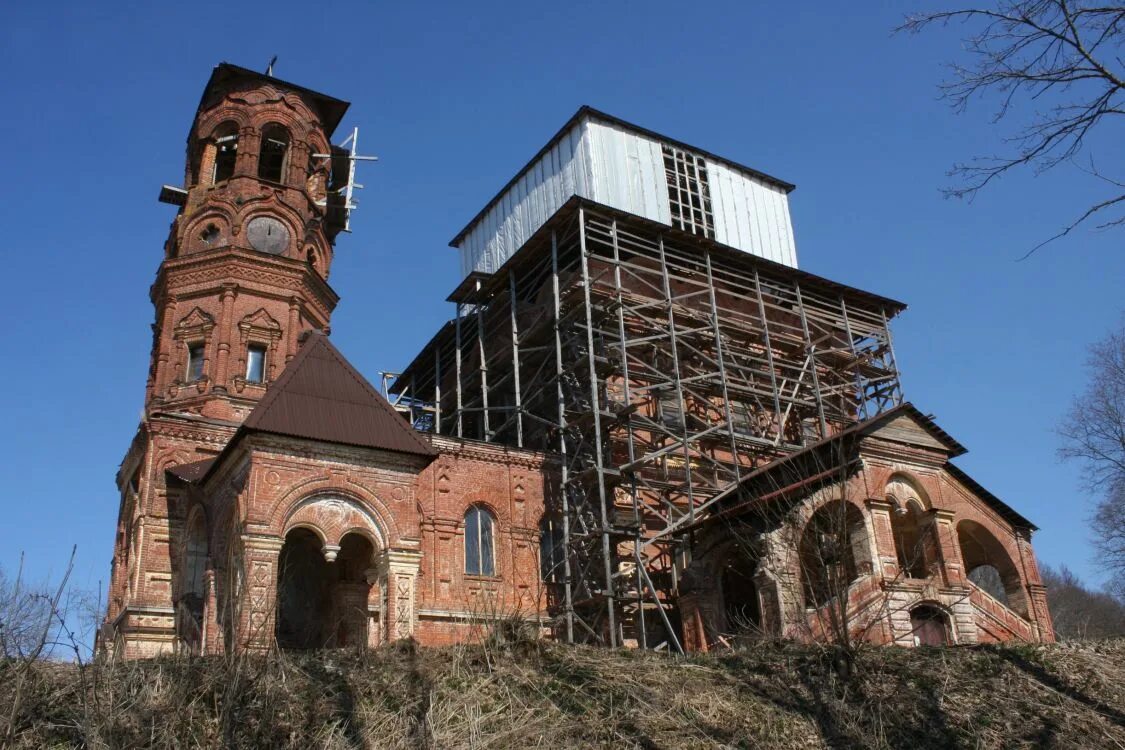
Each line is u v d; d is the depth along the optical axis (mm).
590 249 39594
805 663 19938
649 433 38812
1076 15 12305
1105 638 22609
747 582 33688
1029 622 32031
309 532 25969
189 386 35750
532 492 36250
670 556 35344
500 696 17188
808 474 30078
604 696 17578
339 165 46344
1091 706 18781
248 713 15219
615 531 32969
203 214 38750
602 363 36969
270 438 24297
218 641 19578
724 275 42750
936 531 30250
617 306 36438
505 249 46500
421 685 17125
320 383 26391
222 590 24266
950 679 19656
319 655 18844
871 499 28844
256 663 16375
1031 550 34000
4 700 14391
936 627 28750
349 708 16125
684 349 40750
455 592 33094
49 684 15383
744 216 46625
